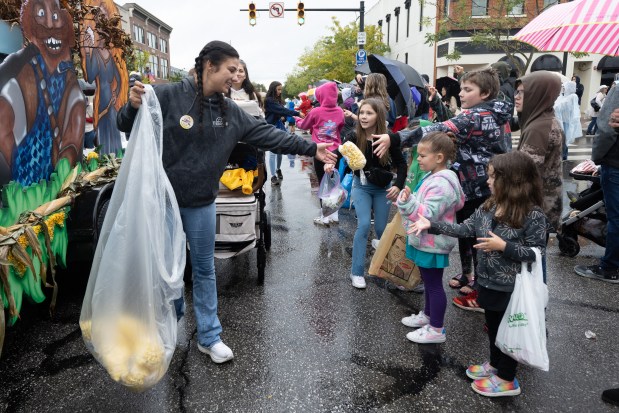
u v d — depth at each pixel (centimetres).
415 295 407
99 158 432
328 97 592
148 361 229
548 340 329
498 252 255
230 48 260
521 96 347
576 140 1408
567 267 477
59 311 365
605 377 284
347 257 509
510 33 2050
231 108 283
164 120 264
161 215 245
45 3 324
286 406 255
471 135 357
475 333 339
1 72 276
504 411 252
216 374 285
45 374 283
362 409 253
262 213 441
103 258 233
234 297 400
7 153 282
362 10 1864
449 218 316
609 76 2225
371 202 420
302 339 329
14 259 266
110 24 441
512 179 252
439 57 2434
